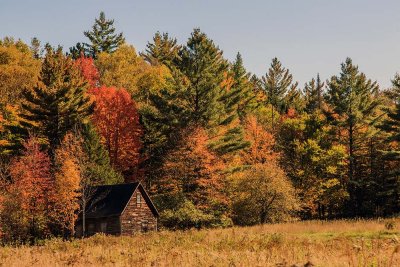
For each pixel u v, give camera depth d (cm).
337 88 6406
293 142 6381
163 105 6412
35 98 5941
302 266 1190
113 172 5594
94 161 5516
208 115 6322
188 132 5575
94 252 2030
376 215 6241
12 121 6575
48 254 2028
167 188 5516
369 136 6209
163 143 6216
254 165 5406
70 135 4809
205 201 5419
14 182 4528
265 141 6147
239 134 6359
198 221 4975
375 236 2892
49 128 5847
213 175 5356
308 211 6322
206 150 5541
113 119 6450
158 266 1428
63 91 5919
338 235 3045
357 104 6291
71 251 2272
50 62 6372
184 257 1527
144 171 6353
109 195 4981
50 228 4703
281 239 2350
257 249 1952
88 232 4912
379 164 6284
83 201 4488
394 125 6316
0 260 1830
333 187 6009
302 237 2969
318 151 6031
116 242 2911
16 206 4316
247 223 5072
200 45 6531
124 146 6381
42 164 4591
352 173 6131
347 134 6481
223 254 1686
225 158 6181
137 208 4966
